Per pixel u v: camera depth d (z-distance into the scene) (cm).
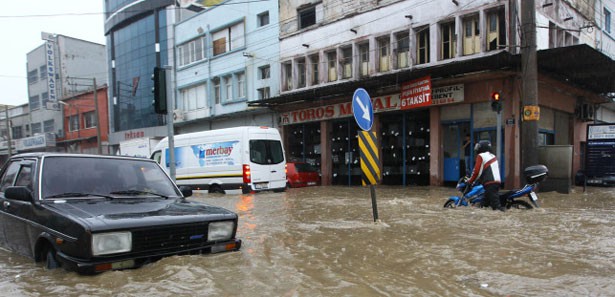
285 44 2138
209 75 2577
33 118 4641
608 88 1662
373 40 1752
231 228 455
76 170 480
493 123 1395
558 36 1622
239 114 2362
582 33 1830
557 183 1151
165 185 533
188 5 3025
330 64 1966
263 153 1359
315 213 810
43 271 389
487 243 507
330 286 357
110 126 3666
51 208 405
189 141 1490
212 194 1361
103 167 502
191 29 2712
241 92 2427
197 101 2714
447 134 1535
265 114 2245
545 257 440
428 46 1609
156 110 769
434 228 607
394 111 1659
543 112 1497
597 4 2023
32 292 336
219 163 1376
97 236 356
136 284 345
